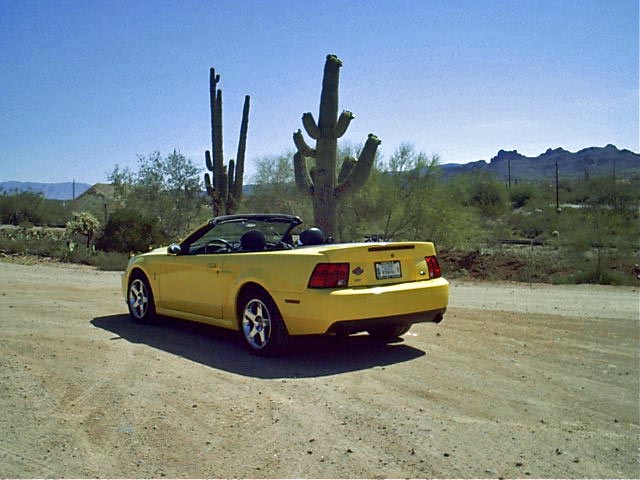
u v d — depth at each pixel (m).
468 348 7.89
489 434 4.98
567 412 5.52
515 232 37.97
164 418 5.25
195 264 8.31
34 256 22.30
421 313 7.35
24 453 4.60
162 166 27.39
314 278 6.86
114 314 10.18
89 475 4.26
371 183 23.42
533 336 8.70
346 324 6.83
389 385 6.21
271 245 8.27
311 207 25.42
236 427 5.07
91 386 6.09
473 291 14.96
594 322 9.90
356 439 4.84
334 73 16.34
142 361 7.06
